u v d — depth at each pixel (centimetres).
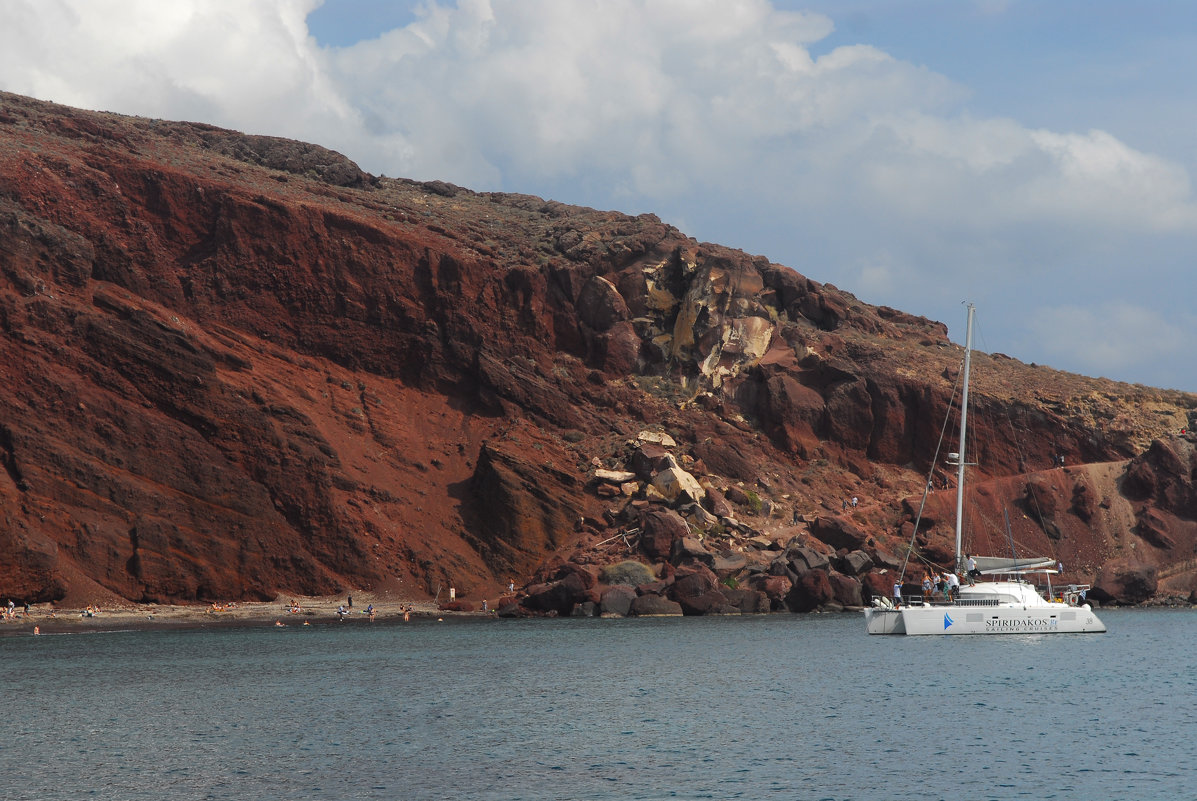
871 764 3303
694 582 8612
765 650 6078
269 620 8075
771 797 2955
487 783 3111
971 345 7369
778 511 10000
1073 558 9925
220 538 8606
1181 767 3256
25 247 9312
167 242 10750
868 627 6794
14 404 8381
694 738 3678
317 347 10825
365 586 8919
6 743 3688
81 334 9012
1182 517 10112
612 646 6344
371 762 3366
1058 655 5794
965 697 4447
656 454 10012
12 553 7681
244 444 9056
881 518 10112
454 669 5388
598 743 3612
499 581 9256
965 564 6919
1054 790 3017
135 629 7419
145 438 8712
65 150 10744
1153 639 6556
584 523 9575
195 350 9231
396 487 9762
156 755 3491
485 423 10794
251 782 3145
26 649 6319
